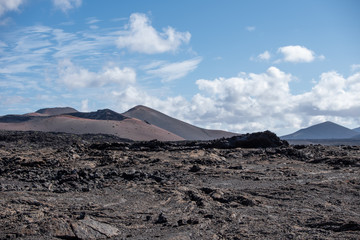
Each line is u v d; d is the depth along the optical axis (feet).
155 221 40.65
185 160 106.01
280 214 44.39
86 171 79.46
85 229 35.55
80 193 57.88
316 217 42.19
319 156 121.70
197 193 56.95
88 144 150.20
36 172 85.05
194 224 38.96
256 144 154.92
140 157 116.78
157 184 67.67
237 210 46.52
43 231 34.83
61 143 216.54
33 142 214.48
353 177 78.28
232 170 87.71
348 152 131.54
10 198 50.19
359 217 42.86
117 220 40.83
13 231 35.01
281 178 76.18
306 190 60.23
